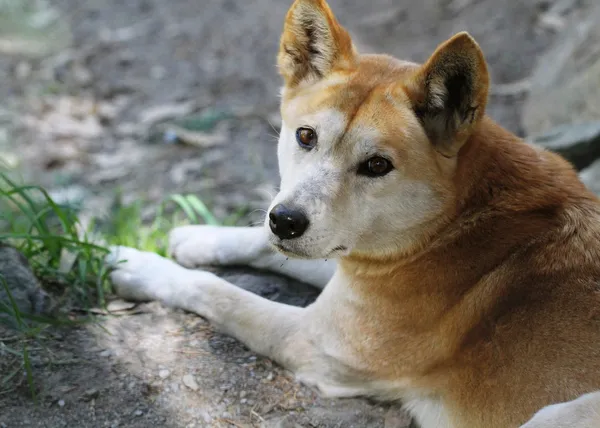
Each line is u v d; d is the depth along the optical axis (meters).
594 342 3.47
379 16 11.55
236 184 8.36
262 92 10.53
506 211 3.84
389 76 3.82
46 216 5.69
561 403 3.29
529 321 3.63
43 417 3.66
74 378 3.89
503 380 3.60
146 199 7.99
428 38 10.89
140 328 4.34
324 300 4.11
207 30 12.09
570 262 3.70
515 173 3.88
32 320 4.17
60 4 13.07
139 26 12.33
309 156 3.72
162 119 9.92
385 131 3.60
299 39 4.00
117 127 9.86
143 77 10.96
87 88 10.69
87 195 7.98
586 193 3.96
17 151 9.03
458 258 3.83
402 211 3.72
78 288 4.55
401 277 3.87
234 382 4.04
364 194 3.66
